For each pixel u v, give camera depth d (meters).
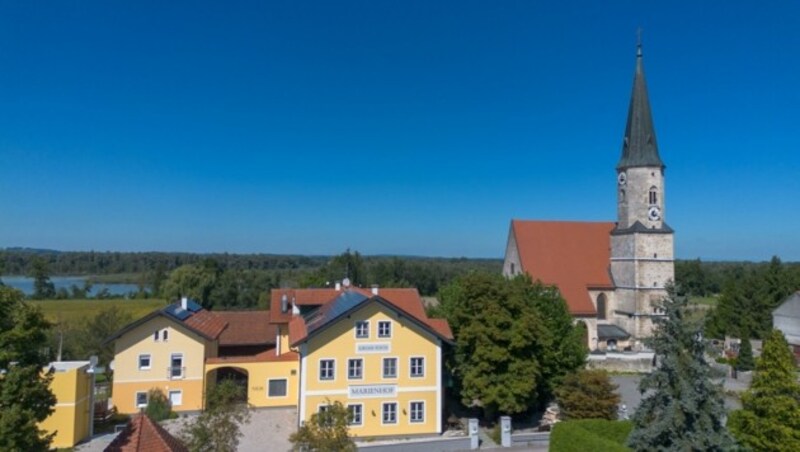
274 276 136.38
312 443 26.06
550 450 31.72
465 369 40.78
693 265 166.12
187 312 47.81
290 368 45.09
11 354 20.97
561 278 70.12
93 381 38.66
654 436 25.00
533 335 39.03
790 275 89.25
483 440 37.47
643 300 67.19
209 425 26.83
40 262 135.12
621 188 70.44
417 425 39.19
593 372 40.06
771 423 29.20
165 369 43.41
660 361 26.02
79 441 36.38
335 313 39.50
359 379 38.78
